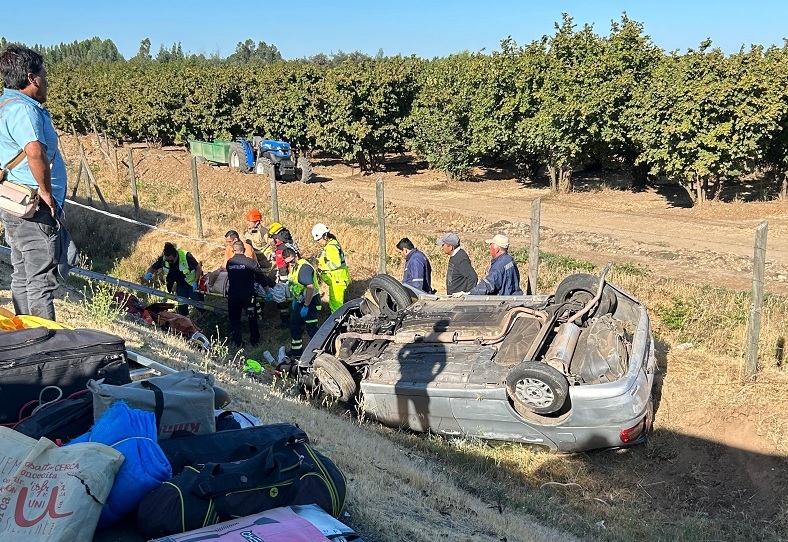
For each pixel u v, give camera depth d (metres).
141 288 11.27
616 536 5.91
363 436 6.71
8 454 3.20
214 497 3.25
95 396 3.68
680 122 19.92
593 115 23.25
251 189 23.36
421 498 5.23
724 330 9.30
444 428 7.39
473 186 29.08
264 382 9.05
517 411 6.90
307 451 3.76
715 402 7.77
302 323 10.22
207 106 38.19
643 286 10.79
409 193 27.48
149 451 3.39
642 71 23.28
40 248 5.03
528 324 7.62
